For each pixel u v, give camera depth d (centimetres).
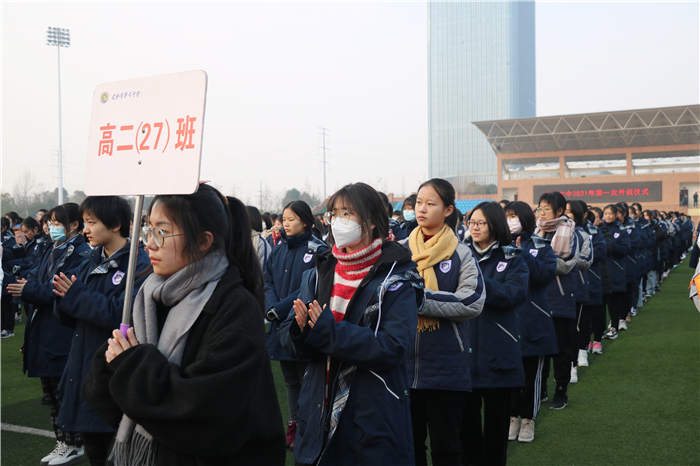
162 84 146
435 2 10612
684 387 473
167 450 133
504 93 10069
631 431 380
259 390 143
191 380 123
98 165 156
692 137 4019
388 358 180
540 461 335
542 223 467
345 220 200
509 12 10119
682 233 1723
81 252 328
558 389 441
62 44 3178
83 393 144
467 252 279
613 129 3919
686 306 891
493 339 303
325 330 180
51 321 322
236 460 135
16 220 946
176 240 138
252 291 152
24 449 350
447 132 10344
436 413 260
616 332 690
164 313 145
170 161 141
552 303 443
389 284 194
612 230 712
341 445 189
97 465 257
